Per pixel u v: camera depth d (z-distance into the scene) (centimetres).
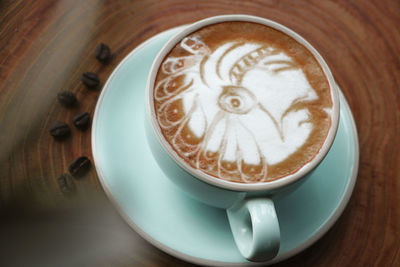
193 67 35
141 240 38
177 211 37
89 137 39
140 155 37
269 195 34
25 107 39
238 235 35
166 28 42
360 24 42
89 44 41
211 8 42
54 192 38
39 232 38
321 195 37
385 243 39
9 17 41
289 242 36
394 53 42
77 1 41
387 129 41
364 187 40
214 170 34
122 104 38
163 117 34
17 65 40
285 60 36
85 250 38
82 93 40
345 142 38
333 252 38
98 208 38
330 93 35
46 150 39
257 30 36
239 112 35
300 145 34
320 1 43
